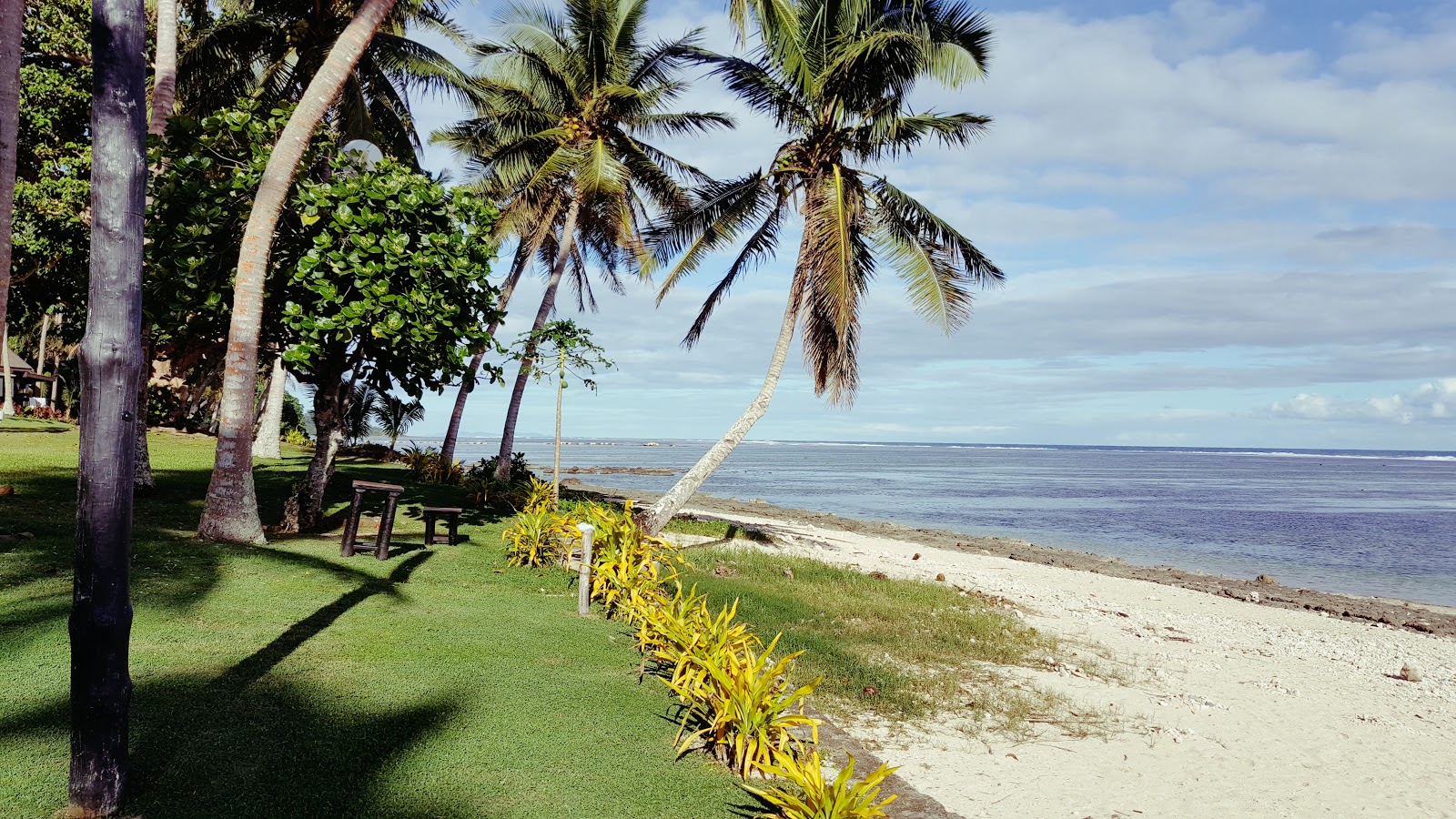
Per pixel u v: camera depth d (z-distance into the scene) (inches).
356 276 389.4
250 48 703.1
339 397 463.2
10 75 258.1
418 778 175.6
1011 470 4028.1
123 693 147.0
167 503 470.3
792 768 179.6
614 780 187.6
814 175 582.2
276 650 241.1
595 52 826.2
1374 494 2509.8
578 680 251.3
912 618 442.6
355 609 295.3
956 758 252.4
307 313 426.6
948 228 586.6
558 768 189.5
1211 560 1021.2
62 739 169.3
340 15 690.8
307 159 443.8
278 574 326.0
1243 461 6934.1
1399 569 963.3
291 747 180.5
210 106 753.6
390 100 787.4
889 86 559.5
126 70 139.4
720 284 701.3
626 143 834.8
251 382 385.7
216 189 395.5
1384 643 526.3
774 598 452.8
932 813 205.2
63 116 772.0
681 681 237.3
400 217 407.8
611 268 1157.7
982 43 553.9
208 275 409.4
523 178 864.3
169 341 443.5
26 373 1553.9
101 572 140.9
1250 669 418.3
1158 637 483.8
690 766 201.9
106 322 137.6
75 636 141.6
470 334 444.8
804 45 557.9
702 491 2026.3
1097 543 1162.0
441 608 315.3
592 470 2827.3
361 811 159.5
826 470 3735.2
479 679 239.3
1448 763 293.4
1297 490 2630.4
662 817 173.2
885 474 3427.7
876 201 602.2
